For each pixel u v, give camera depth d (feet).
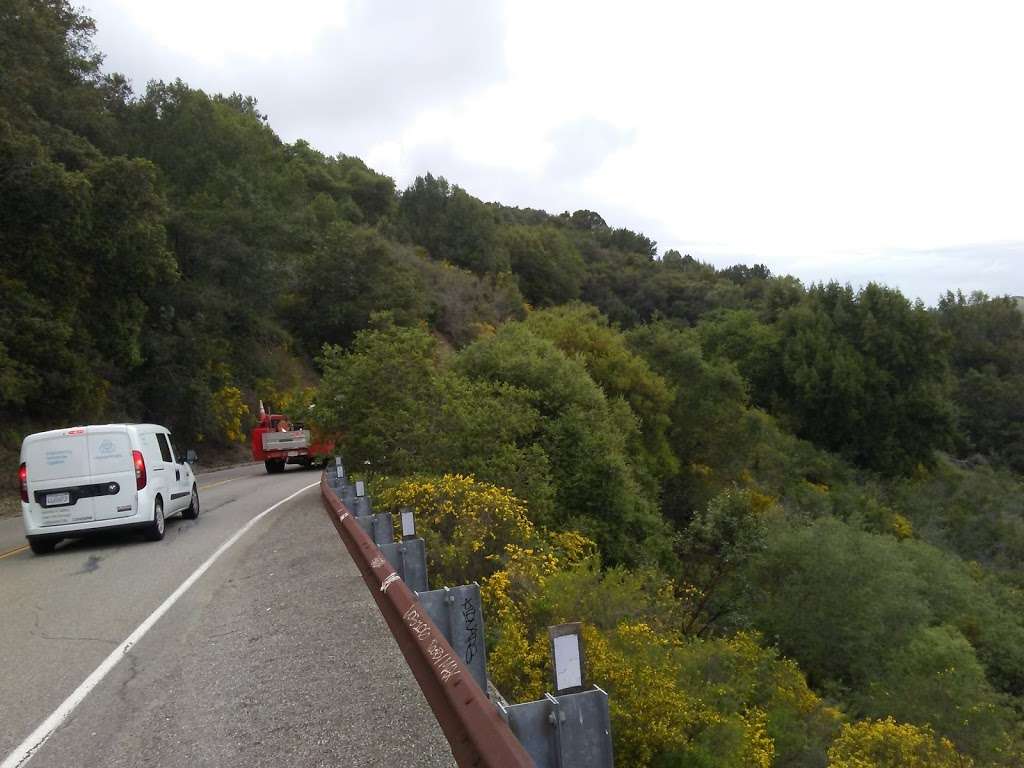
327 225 213.87
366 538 28.81
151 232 100.01
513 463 62.85
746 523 76.74
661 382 117.60
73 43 117.29
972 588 94.48
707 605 74.13
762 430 143.74
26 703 19.39
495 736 10.77
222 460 141.69
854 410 181.57
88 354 100.53
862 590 68.74
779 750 39.60
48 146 92.07
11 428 90.33
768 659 49.67
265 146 176.76
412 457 60.80
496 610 32.73
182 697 19.03
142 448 44.88
